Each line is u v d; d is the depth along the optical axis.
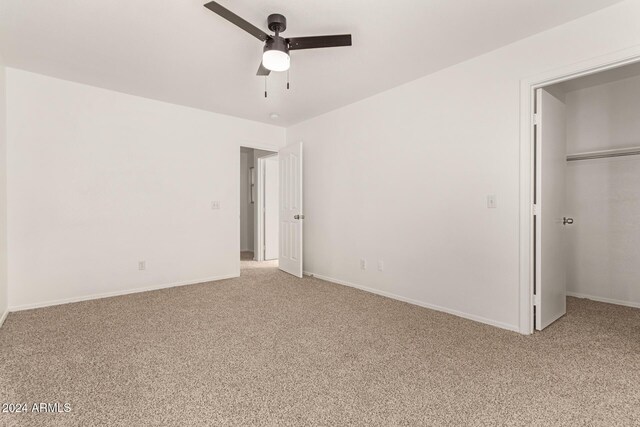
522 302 2.43
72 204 3.21
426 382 1.75
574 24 2.15
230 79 3.13
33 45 2.48
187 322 2.65
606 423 1.42
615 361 1.98
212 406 1.54
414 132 3.17
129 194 3.55
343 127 3.96
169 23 2.18
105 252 3.41
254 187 6.33
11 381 1.74
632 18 1.93
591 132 3.31
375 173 3.58
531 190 2.41
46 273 3.08
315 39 2.06
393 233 3.39
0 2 1.95
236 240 4.42
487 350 2.13
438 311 2.96
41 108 3.04
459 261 2.82
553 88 3.22
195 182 4.04
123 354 2.07
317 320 2.71
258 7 1.99
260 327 2.55
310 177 4.49
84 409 1.50
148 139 3.68
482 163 2.65
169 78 3.11
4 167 2.79
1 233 2.68
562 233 2.78
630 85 3.09
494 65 2.57
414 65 2.84
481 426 1.40
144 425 1.40
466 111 2.75
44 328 2.50
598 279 3.31
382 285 3.51
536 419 1.44
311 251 4.51
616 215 3.20
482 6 2.01
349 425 1.41
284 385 1.72
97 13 2.07
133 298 3.36
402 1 1.95
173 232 3.87
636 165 3.08
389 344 2.23
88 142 3.29
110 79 3.14
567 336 2.36
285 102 3.82
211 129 4.17
